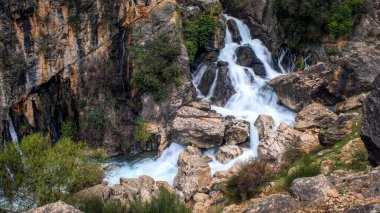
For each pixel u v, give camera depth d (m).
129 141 21.23
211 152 19.56
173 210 11.52
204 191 15.96
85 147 17.42
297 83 22.17
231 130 19.77
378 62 21.50
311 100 21.98
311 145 17.17
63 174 13.71
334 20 25.77
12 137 19.88
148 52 22.28
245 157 18.52
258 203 10.05
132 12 22.27
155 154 20.47
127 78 22.34
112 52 22.09
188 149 18.78
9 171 13.69
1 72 19.05
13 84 19.47
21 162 13.63
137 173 18.47
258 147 18.41
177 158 19.33
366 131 10.88
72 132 21.38
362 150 12.88
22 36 19.38
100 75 21.70
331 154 13.73
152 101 21.70
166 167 18.95
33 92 20.31
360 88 20.97
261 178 13.59
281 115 22.39
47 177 13.36
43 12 19.59
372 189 9.56
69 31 20.47
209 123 19.80
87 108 21.45
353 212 8.47
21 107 19.98
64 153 14.07
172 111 21.55
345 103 20.42
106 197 14.59
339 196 9.64
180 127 19.72
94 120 21.30
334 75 21.80
